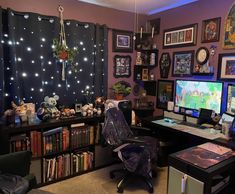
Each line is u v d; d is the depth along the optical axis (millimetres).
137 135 2844
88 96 3100
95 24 3072
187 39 3068
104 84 3256
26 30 2557
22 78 2588
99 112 2920
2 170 1679
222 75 2660
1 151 2158
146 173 2314
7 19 2406
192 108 2908
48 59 2752
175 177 1821
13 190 1508
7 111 2295
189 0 3006
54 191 2371
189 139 2963
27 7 2580
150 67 3703
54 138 2535
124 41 3447
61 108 2791
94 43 3102
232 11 2531
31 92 2654
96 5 3117
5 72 2486
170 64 3352
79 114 2865
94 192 2361
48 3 2715
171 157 1845
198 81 2820
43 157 2484
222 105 2596
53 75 2803
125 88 3318
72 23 2844
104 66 3217
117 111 2729
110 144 2480
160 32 3486
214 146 2064
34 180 1799
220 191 1962
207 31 2811
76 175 2729
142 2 3078
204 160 1762
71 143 2672
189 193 1716
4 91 2469
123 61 3482
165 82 3418
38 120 2480
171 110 3207
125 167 2389
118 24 3373
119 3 3121
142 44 3557
